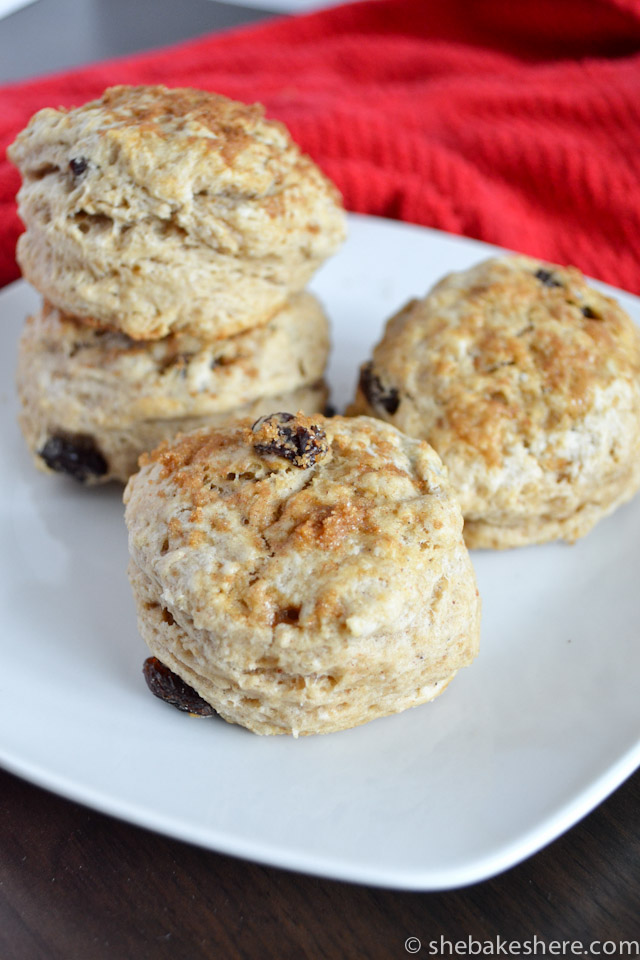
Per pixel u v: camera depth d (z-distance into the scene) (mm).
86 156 281
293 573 248
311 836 244
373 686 252
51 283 288
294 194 288
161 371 292
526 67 477
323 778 254
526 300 301
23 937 244
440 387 290
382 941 245
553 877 251
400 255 379
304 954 244
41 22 571
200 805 249
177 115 289
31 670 271
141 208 280
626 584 292
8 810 257
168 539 256
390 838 244
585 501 292
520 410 286
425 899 249
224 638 245
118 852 253
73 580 292
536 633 284
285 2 612
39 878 250
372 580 246
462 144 417
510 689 273
